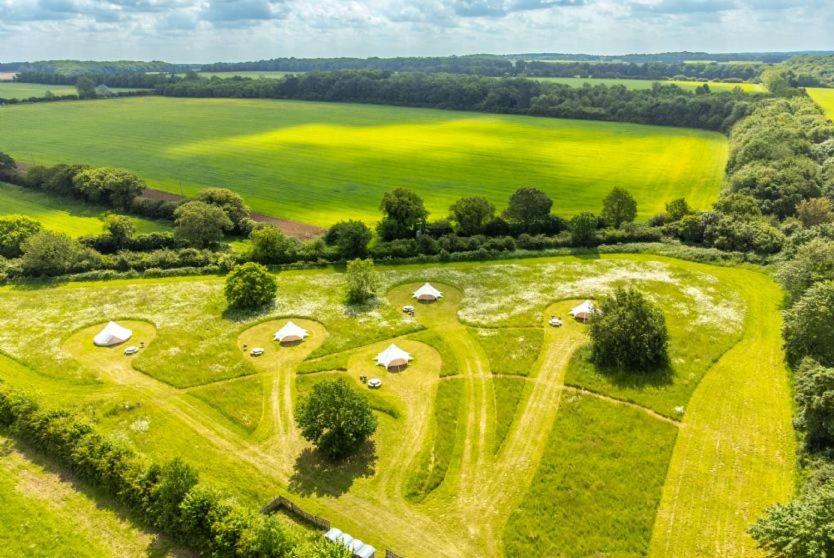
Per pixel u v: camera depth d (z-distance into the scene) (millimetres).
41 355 58188
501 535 36656
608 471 41656
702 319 62906
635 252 83312
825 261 61594
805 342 51688
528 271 77688
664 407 48531
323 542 32406
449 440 45375
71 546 35250
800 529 30203
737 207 88562
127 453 40250
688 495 39375
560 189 117812
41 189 118062
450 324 63875
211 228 86000
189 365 56344
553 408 49125
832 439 41375
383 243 85062
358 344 59844
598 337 54875
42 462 42500
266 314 66625
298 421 43312
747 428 45812
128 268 79375
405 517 38188
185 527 34531
